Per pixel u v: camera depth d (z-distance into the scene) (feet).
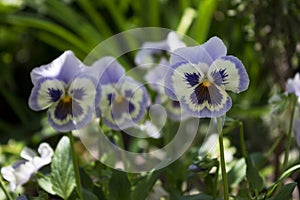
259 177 1.45
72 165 1.44
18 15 3.12
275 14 2.11
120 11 3.40
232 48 2.55
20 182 1.51
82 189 1.44
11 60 3.42
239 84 1.29
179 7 3.16
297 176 1.80
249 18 2.23
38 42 3.45
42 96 1.35
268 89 2.63
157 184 1.56
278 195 1.37
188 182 1.63
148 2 3.10
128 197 1.42
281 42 2.14
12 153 2.24
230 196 1.49
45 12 3.27
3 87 3.19
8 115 3.31
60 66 1.35
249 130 2.21
